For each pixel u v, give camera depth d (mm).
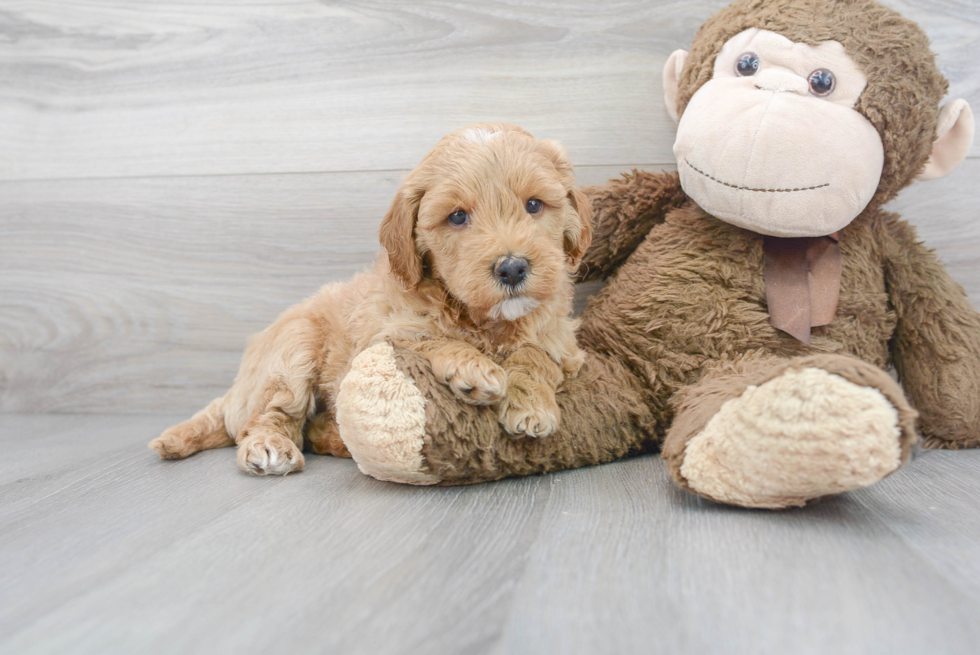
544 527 1311
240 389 2133
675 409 1715
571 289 1964
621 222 2180
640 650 851
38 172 2740
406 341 1713
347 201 2592
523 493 1566
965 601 961
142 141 2682
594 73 2441
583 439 1765
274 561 1169
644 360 1931
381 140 2562
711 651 845
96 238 2732
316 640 893
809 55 1769
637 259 2104
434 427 1535
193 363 2725
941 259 2311
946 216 2340
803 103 1732
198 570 1141
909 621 909
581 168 2469
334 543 1251
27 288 2785
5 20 2705
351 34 2549
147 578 1113
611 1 2420
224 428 2209
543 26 2453
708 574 1062
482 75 2492
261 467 1804
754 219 1800
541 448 1702
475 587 1042
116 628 943
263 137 2617
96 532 1365
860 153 1733
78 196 2727
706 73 1930
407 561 1152
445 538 1263
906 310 2010
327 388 2033
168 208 2684
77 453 2123
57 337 2791
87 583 1103
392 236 1758
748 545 1177
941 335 1966
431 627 921
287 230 2633
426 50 2514
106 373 2773
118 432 2453
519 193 1662
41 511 1526
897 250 2029
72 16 2682
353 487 1666
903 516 1337
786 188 1730
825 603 959
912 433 1208
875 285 1966
